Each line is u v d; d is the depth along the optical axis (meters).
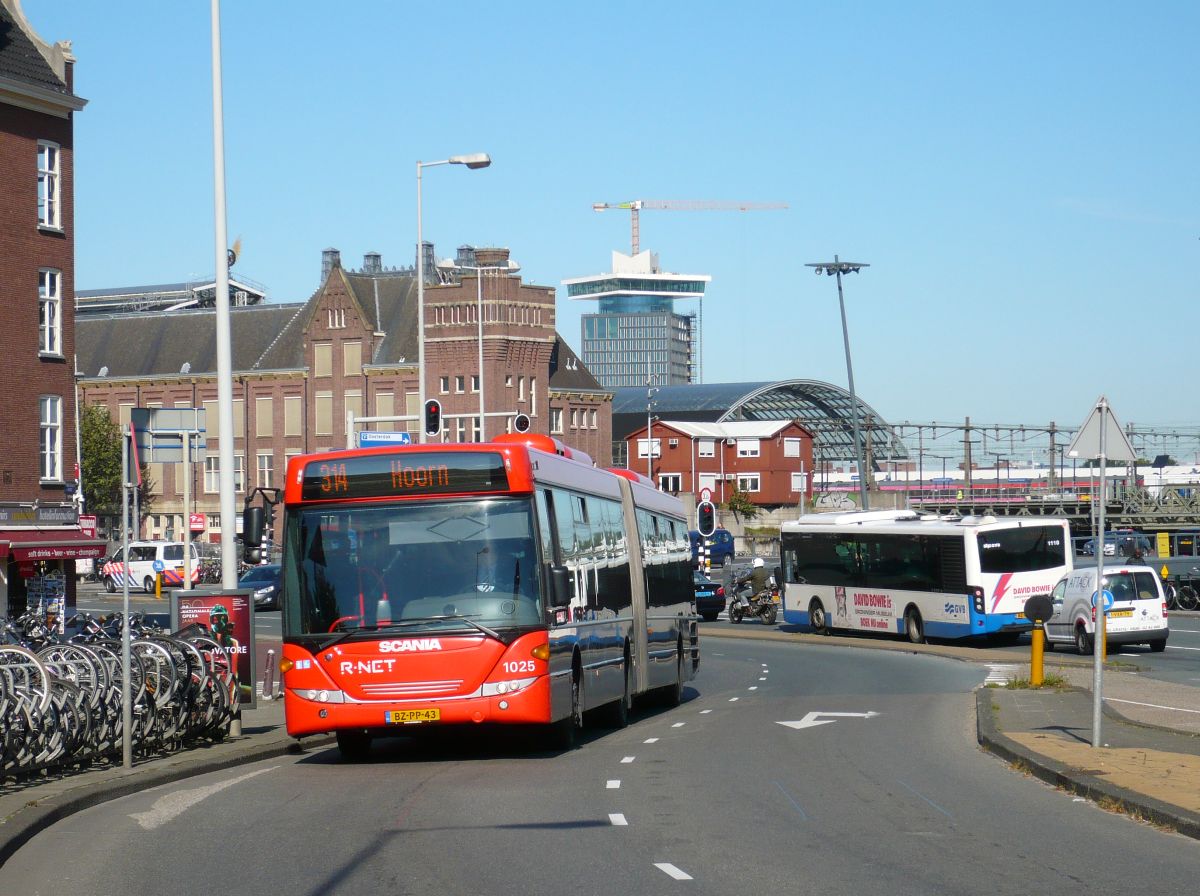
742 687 30.30
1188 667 32.53
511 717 17.08
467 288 104.31
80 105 41.81
